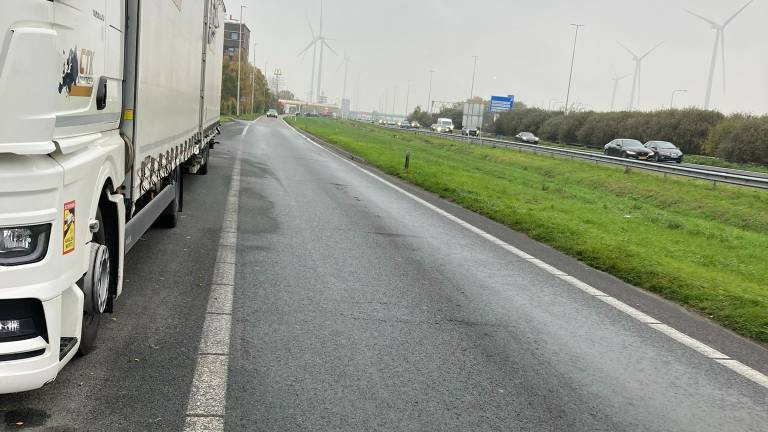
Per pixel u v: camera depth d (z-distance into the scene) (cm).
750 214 1983
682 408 441
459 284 746
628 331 615
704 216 2072
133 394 394
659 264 936
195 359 457
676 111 5025
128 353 458
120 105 512
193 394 401
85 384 402
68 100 362
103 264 449
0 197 312
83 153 389
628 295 764
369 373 457
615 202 2125
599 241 1082
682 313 705
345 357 485
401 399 418
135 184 546
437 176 2136
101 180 426
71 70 363
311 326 551
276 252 837
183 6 841
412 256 885
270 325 545
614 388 466
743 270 1027
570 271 873
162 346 477
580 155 3756
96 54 421
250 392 411
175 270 703
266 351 484
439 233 1099
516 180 2566
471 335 561
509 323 607
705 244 1295
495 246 1018
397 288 704
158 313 552
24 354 331
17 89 308
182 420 366
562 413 417
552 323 618
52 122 327
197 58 1073
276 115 12306
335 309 606
